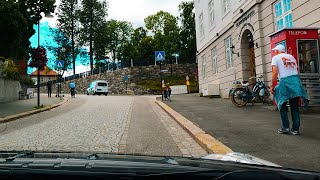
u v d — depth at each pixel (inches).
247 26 634.8
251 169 52.9
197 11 1154.0
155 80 2021.4
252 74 672.4
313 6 420.5
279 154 215.6
